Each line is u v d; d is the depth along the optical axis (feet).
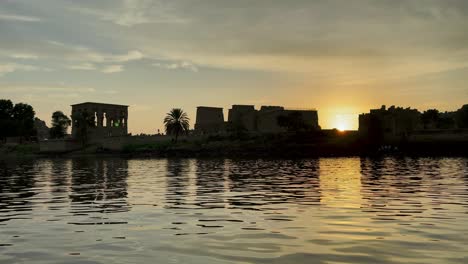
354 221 51.47
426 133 367.66
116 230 48.06
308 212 58.90
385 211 58.80
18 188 105.29
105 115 539.70
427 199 70.69
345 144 383.45
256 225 49.85
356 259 34.55
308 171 158.30
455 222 50.08
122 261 34.88
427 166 180.86
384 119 390.42
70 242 42.22
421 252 36.40
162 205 68.49
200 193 86.12
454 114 536.01
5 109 613.93
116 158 397.19
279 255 36.09
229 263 33.86
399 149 356.79
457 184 96.43
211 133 480.64
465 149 330.54
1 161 357.61
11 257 36.81
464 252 36.24
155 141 475.31
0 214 61.57
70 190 97.71
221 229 47.73
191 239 42.68
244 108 508.94
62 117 538.06
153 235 44.91
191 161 293.64
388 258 34.73
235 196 79.87
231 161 279.69
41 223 53.62
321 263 33.53
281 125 452.35
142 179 130.11
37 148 500.33
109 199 78.13
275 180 117.39
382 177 121.49
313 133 414.41
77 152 460.96
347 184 100.73
